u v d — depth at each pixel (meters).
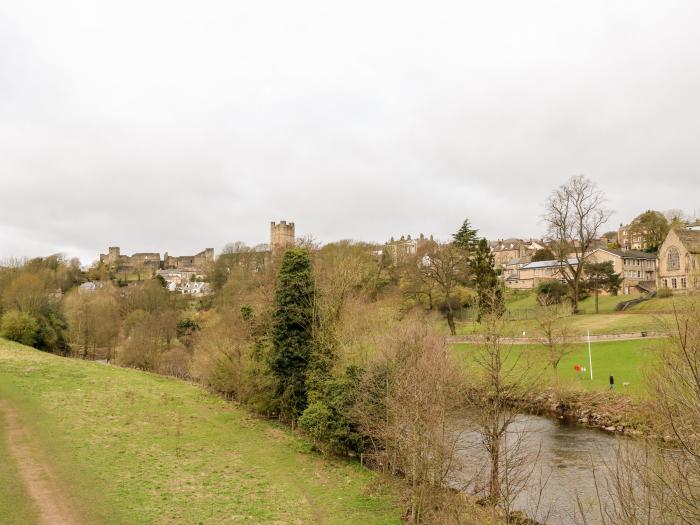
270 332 41.75
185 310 121.75
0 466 22.91
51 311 77.94
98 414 34.28
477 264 79.75
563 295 92.38
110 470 24.25
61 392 38.78
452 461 23.94
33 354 55.59
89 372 49.00
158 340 77.31
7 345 58.94
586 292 94.62
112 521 18.86
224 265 135.25
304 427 33.12
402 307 67.56
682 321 28.16
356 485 26.55
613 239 179.62
